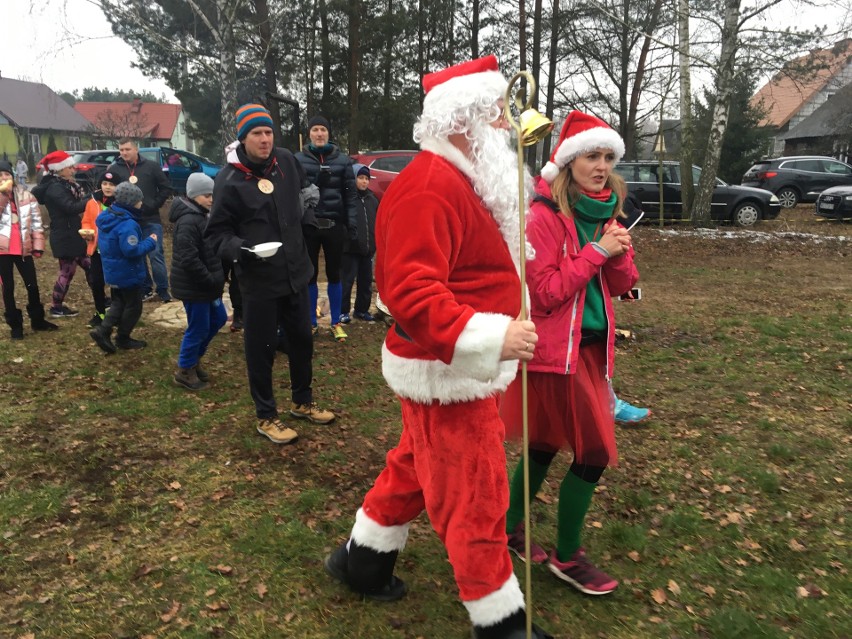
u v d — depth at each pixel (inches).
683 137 642.2
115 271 216.8
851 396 190.5
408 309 69.7
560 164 98.0
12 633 93.0
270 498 131.2
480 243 75.4
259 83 812.6
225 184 145.3
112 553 112.3
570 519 100.0
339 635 93.3
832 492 136.1
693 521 124.1
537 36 962.1
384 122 976.9
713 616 97.0
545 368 93.4
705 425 170.2
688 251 492.1
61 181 268.8
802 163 854.5
